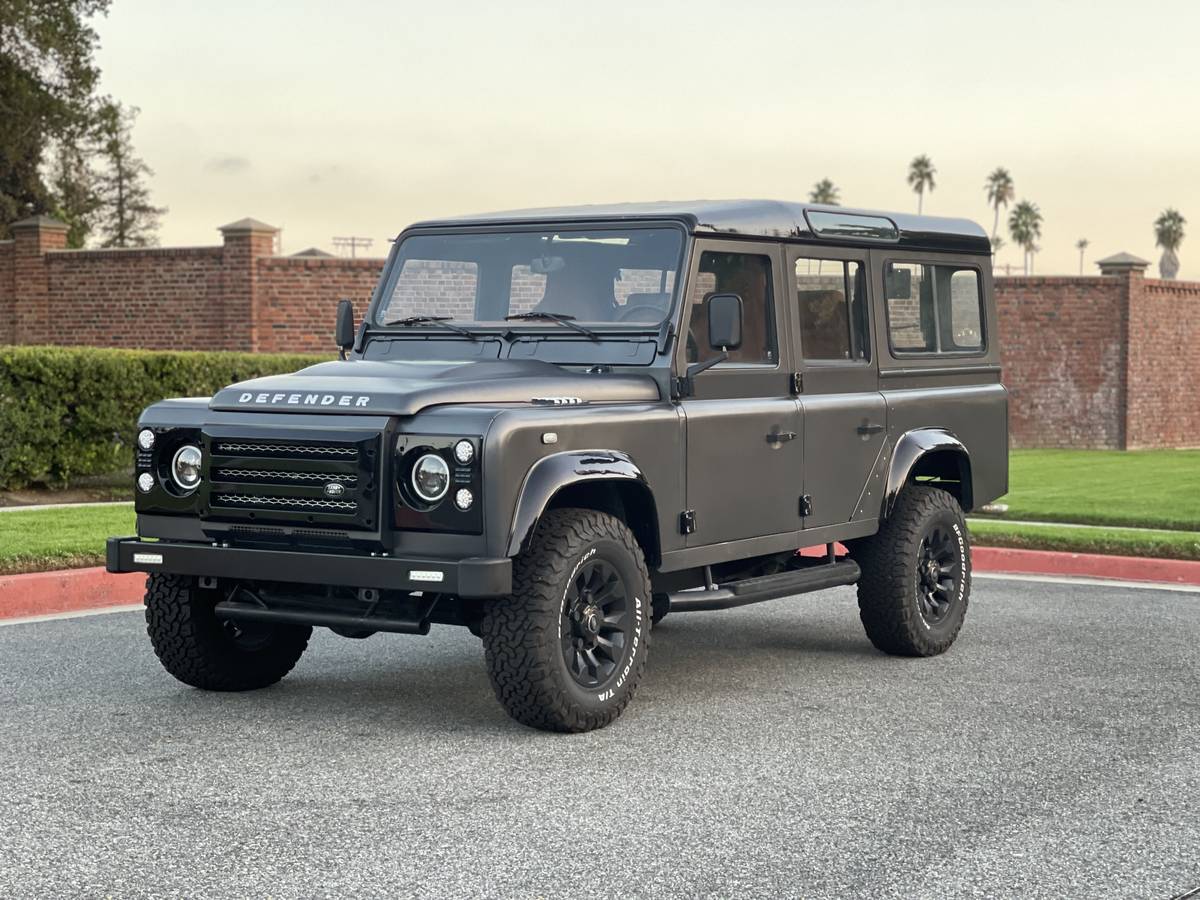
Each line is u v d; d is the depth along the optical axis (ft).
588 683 21.50
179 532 22.26
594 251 23.94
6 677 25.04
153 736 21.11
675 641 29.81
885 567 27.43
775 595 24.89
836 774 19.39
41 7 130.11
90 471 51.49
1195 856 16.17
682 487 22.98
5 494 49.78
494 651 20.66
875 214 28.09
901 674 26.27
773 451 24.84
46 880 15.02
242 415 21.54
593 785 18.71
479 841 16.38
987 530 42.68
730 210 24.48
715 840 16.51
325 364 23.18
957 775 19.40
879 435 27.37
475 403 20.89
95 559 34.45
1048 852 16.25
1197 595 35.45
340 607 22.07
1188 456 81.25
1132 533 42.04
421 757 20.04
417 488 20.20
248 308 79.41
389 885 14.92
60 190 146.10
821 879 15.25
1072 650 28.58
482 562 19.53
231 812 17.40
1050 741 21.30
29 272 84.53
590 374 22.79
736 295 22.39
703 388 23.53
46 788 18.39
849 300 27.25
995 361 31.37
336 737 21.15
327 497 20.54
